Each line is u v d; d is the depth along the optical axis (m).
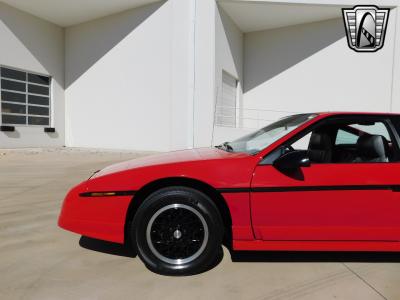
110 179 3.01
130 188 2.96
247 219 2.94
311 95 17.02
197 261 2.92
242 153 3.17
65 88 17.14
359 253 3.45
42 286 2.71
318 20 16.59
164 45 14.54
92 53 16.36
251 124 18.25
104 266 3.08
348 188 2.93
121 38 15.56
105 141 16.19
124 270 3.01
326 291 2.69
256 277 2.92
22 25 14.87
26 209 4.88
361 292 2.68
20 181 7.08
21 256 3.26
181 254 2.96
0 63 13.98
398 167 3.00
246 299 2.56
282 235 2.95
